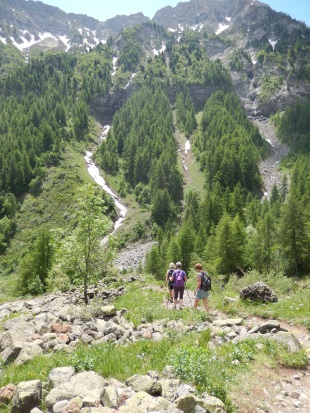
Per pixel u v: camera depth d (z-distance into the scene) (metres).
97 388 6.62
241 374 7.88
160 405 5.73
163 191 118.50
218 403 6.23
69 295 25.05
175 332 11.09
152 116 185.50
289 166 150.62
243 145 143.62
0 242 104.44
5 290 67.75
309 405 7.07
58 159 146.38
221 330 11.00
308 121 180.62
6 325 14.41
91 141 181.25
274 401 7.05
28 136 151.88
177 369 7.38
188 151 168.00
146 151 149.25
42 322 13.88
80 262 21.09
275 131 196.00
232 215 91.94
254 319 13.86
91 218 20.97
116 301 21.56
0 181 130.12
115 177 147.50
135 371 7.82
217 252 51.72
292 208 52.25
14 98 196.00
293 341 9.84
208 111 186.38
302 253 51.91
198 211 105.75
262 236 59.59
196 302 15.42
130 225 112.62
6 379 7.87
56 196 124.75
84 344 10.91
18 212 118.75
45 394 6.74
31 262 43.78
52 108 185.88
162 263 67.38
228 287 21.88
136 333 11.94
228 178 129.12
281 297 17.75
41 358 9.29
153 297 20.53
